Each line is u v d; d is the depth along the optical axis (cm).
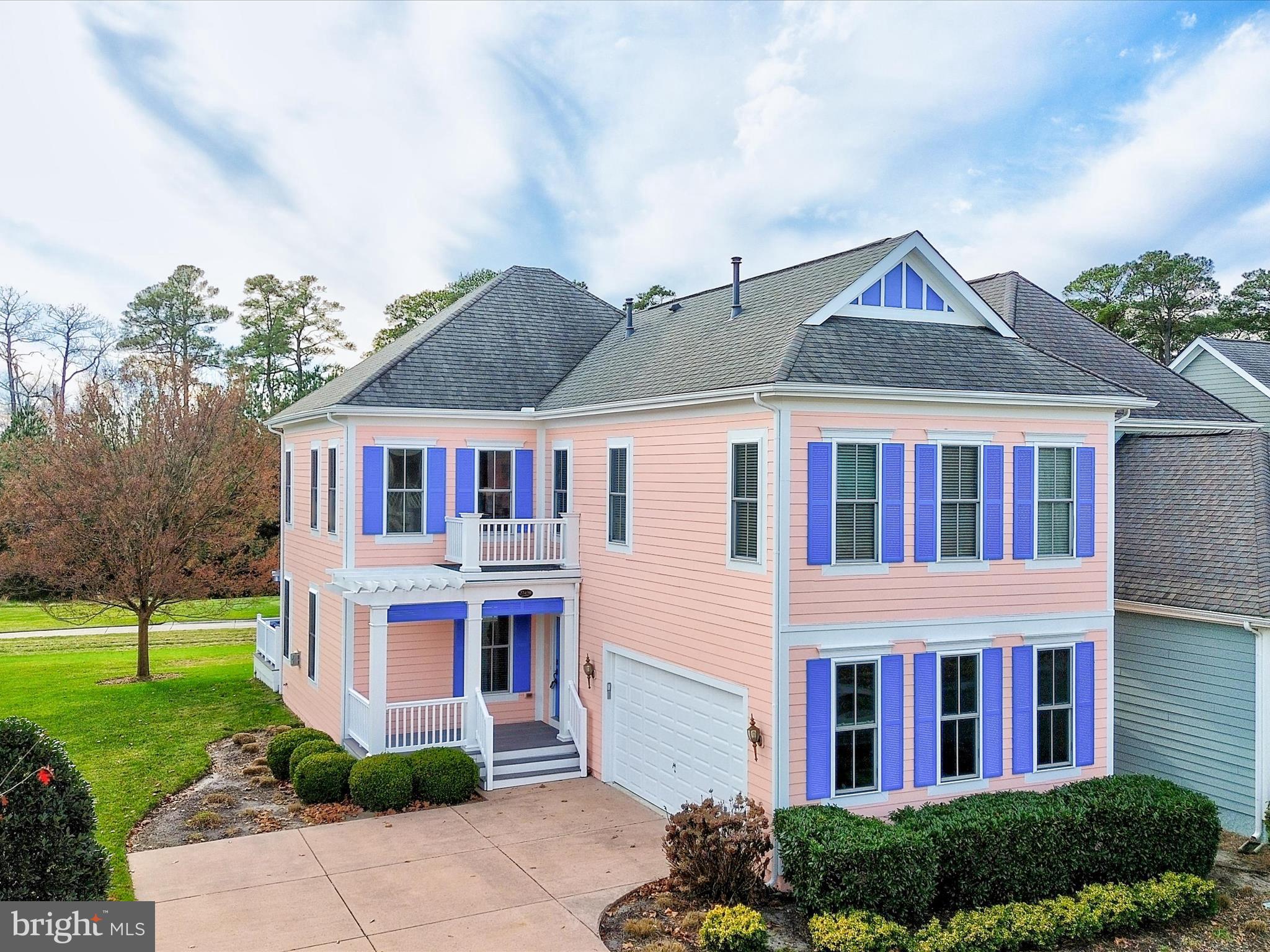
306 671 2084
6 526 3020
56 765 874
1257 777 1391
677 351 1692
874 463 1293
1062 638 1415
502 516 1944
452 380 1947
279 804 1520
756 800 1252
